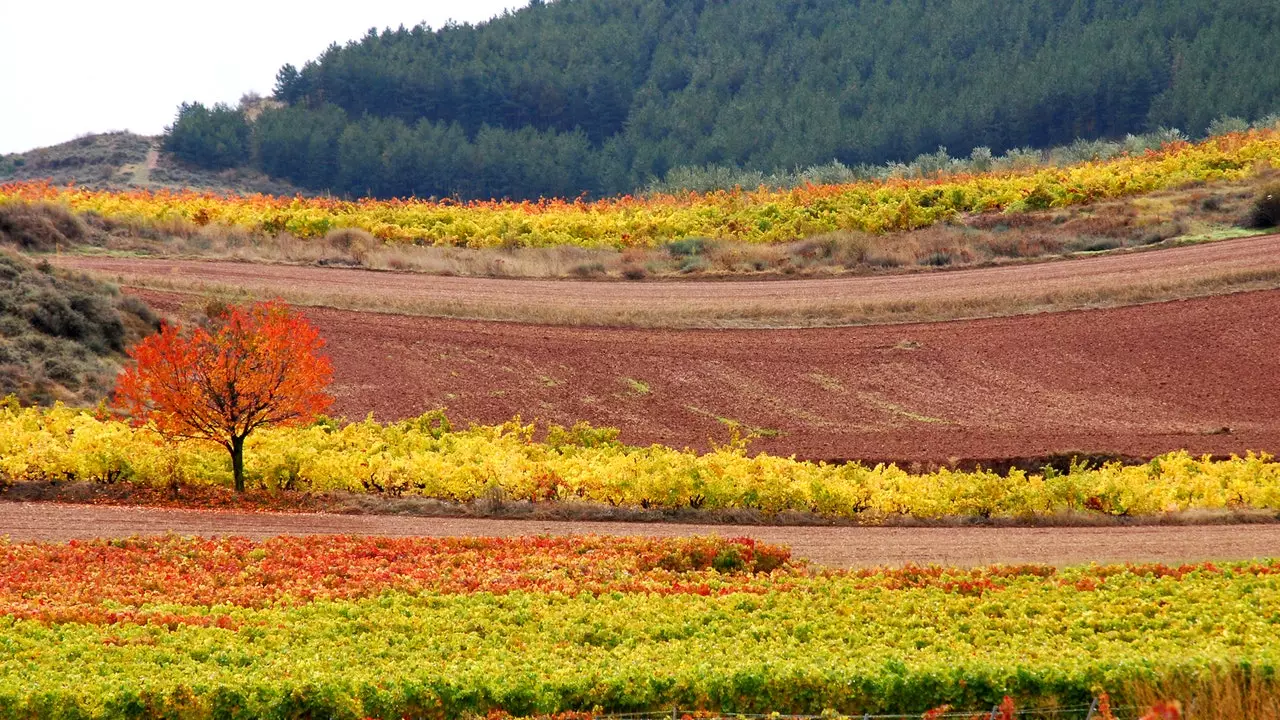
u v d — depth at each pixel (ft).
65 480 175.42
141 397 177.58
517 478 180.45
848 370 267.80
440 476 181.06
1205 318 285.02
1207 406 243.19
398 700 97.04
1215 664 96.89
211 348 183.42
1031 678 98.53
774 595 128.06
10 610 115.44
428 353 271.69
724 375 264.93
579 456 199.31
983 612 123.24
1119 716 94.89
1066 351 273.95
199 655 106.42
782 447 226.38
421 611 121.39
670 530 168.66
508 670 102.17
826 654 107.34
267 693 96.12
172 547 142.92
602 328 293.43
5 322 234.38
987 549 158.51
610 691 98.58
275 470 179.93
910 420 240.32
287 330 181.98
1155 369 262.26
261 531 157.79
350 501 178.09
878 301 307.78
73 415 197.98
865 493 180.34
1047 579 136.56
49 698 93.30
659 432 236.22
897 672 99.71
